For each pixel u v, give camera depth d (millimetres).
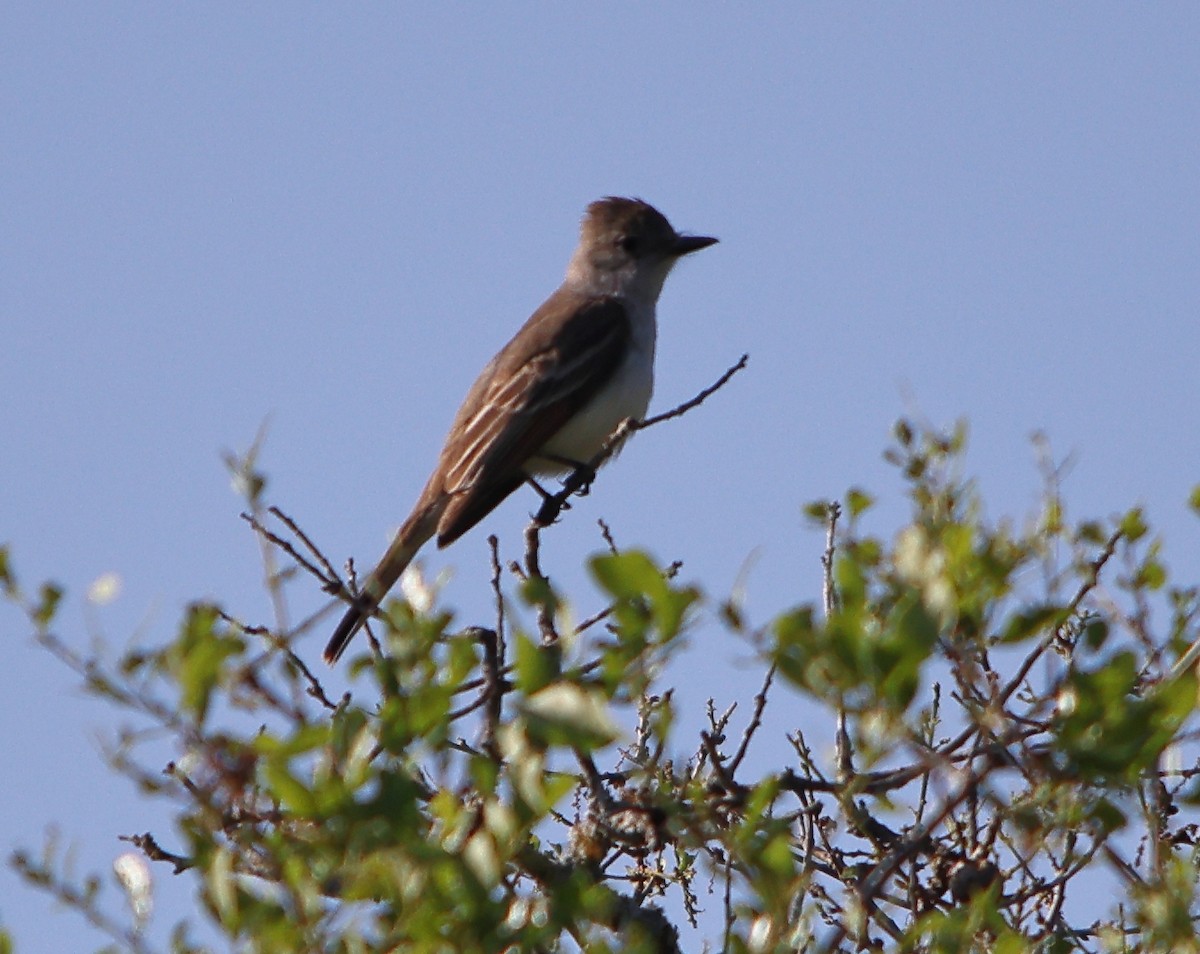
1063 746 6613
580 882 6418
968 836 9188
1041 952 8234
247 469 8023
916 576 6516
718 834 7012
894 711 5996
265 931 5941
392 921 6141
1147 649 8266
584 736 5633
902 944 7055
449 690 6219
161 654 6402
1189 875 7176
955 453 7676
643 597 6066
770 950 6227
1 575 6668
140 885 6613
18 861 6598
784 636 6016
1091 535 8352
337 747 6113
